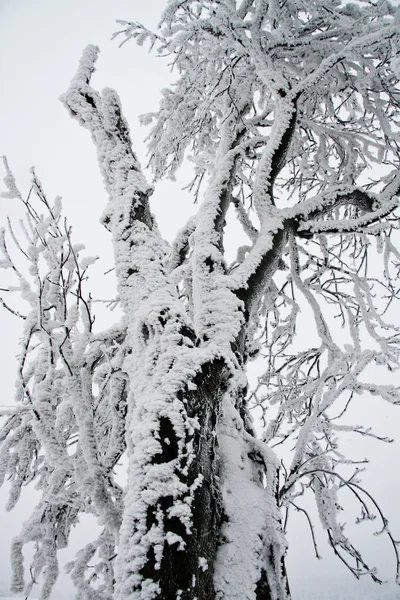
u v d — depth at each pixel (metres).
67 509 2.96
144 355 2.26
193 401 2.07
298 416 4.68
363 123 4.82
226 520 2.13
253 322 4.74
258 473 2.59
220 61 4.57
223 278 3.12
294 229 3.68
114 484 2.56
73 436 3.11
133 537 1.69
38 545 3.04
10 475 3.08
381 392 3.42
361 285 4.36
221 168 3.96
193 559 1.72
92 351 2.84
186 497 1.82
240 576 1.94
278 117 3.93
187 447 1.92
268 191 3.82
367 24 4.06
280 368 4.91
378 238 4.69
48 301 2.87
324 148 5.05
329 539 3.41
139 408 2.06
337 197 3.81
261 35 4.40
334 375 3.82
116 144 3.14
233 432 2.60
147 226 2.87
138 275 2.60
